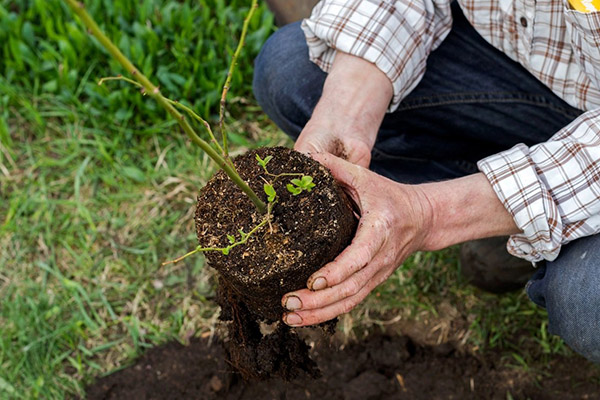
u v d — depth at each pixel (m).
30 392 1.78
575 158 1.19
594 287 1.22
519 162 1.21
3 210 2.13
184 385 1.82
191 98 2.30
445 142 1.69
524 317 1.86
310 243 1.05
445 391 1.80
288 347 1.28
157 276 1.99
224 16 2.37
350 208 1.14
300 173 1.12
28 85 2.32
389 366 1.84
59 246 2.06
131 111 2.24
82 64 2.35
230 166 0.94
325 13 1.44
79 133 2.27
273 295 1.10
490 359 1.83
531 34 1.35
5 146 2.22
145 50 2.35
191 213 2.11
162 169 2.19
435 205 1.22
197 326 1.90
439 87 1.57
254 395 1.80
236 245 1.06
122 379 1.83
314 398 1.79
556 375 1.78
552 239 1.23
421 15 1.42
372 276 1.15
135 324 1.90
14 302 1.93
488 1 1.40
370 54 1.38
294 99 1.65
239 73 2.28
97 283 1.98
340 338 1.86
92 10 2.41
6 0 2.51
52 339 1.87
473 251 1.78
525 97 1.52
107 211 2.12
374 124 1.40
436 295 1.91
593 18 1.17
